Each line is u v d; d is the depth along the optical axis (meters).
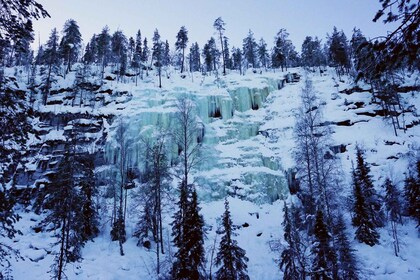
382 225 29.61
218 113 47.00
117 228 27.36
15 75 61.38
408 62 4.92
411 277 22.66
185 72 80.56
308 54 80.19
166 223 30.48
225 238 20.11
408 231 28.38
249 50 83.19
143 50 90.56
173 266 19.16
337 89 54.53
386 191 30.08
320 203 23.92
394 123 42.66
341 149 39.66
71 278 21.20
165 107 42.88
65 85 58.47
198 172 37.09
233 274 18.81
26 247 24.56
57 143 40.59
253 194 35.03
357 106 48.59
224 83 55.12
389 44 4.73
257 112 49.34
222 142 42.50
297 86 56.69
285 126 43.41
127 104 49.03
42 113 45.91
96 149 39.78
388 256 25.27
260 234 29.00
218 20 81.12
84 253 24.66
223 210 32.56
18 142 8.55
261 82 54.53
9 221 8.43
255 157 39.53
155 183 25.91
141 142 36.50
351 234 28.62
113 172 35.06
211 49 83.44
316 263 19.56
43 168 37.31
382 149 38.75
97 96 54.94
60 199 18.55
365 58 5.07
